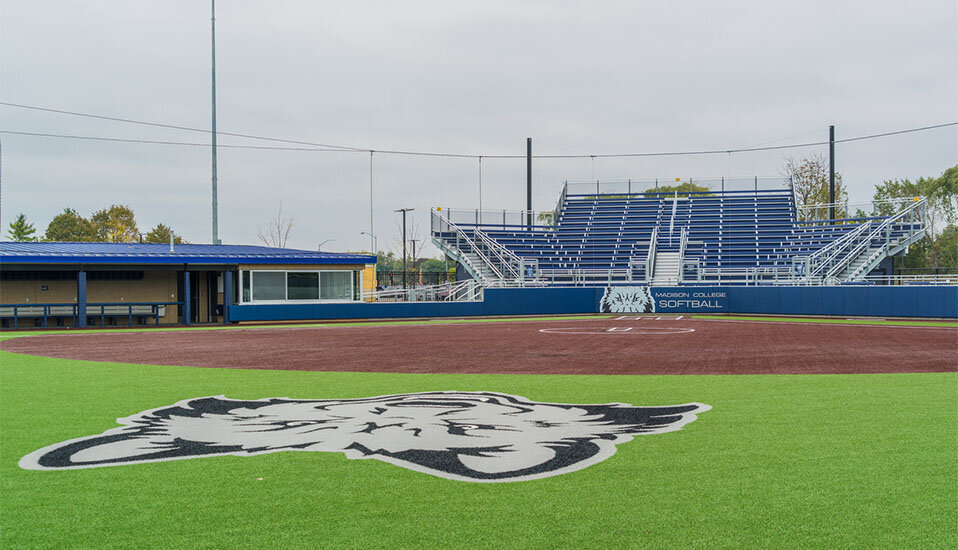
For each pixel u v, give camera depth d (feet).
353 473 22.11
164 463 23.41
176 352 64.95
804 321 112.57
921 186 237.25
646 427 29.01
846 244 142.72
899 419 30.35
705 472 22.04
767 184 174.09
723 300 135.33
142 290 119.65
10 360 58.44
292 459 23.89
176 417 31.83
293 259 122.62
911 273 195.93
